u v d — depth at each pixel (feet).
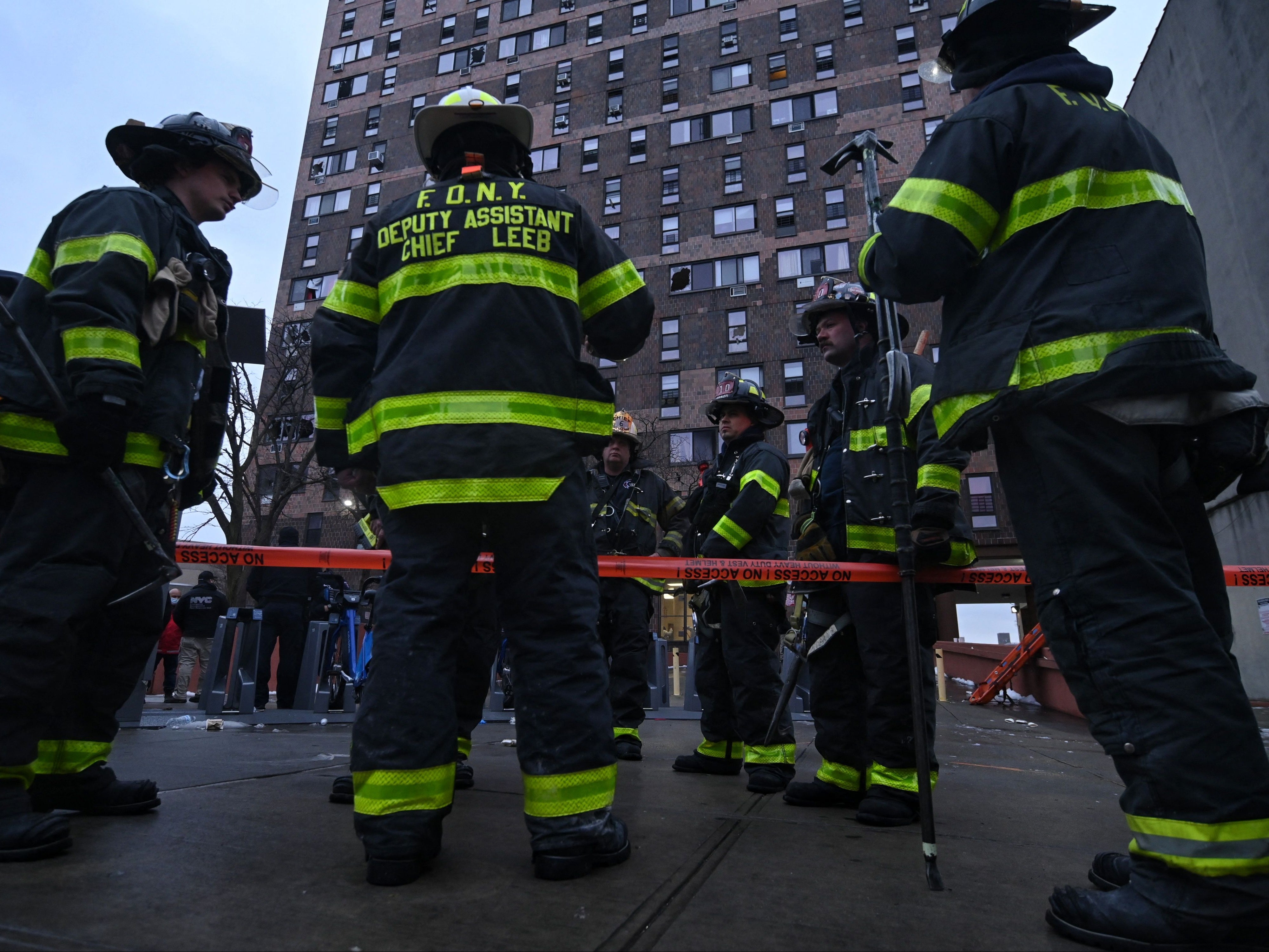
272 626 24.38
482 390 5.69
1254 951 3.85
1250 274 29.60
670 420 84.99
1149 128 39.27
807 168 88.48
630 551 14.74
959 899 5.05
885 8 90.27
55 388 5.68
